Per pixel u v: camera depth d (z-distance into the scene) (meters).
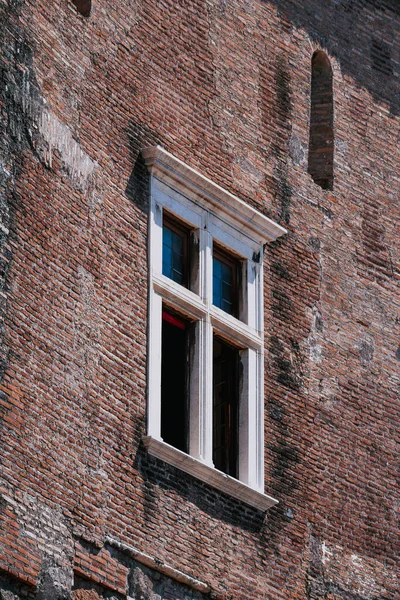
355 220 39.78
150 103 36.00
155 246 35.00
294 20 40.00
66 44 34.31
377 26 41.75
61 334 32.47
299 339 37.72
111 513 32.56
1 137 32.12
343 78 40.66
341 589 36.62
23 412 31.22
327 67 40.50
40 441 31.44
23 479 30.88
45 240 32.62
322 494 37.00
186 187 35.91
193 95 37.06
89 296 33.31
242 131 37.97
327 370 38.06
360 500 37.66
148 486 33.44
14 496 30.59
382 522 37.91
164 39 36.78
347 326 38.75
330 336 38.34
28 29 33.44
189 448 34.84
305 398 37.41
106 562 32.22
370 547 37.50
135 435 33.50
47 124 33.28
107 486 32.62
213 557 34.22
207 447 34.88
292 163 38.88
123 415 33.38
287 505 36.22
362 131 40.66
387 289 39.88
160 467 33.78
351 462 37.81
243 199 37.47
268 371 36.88
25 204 32.31
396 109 41.47
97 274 33.62
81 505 31.98
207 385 35.25
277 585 35.41
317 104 40.28
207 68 37.56
